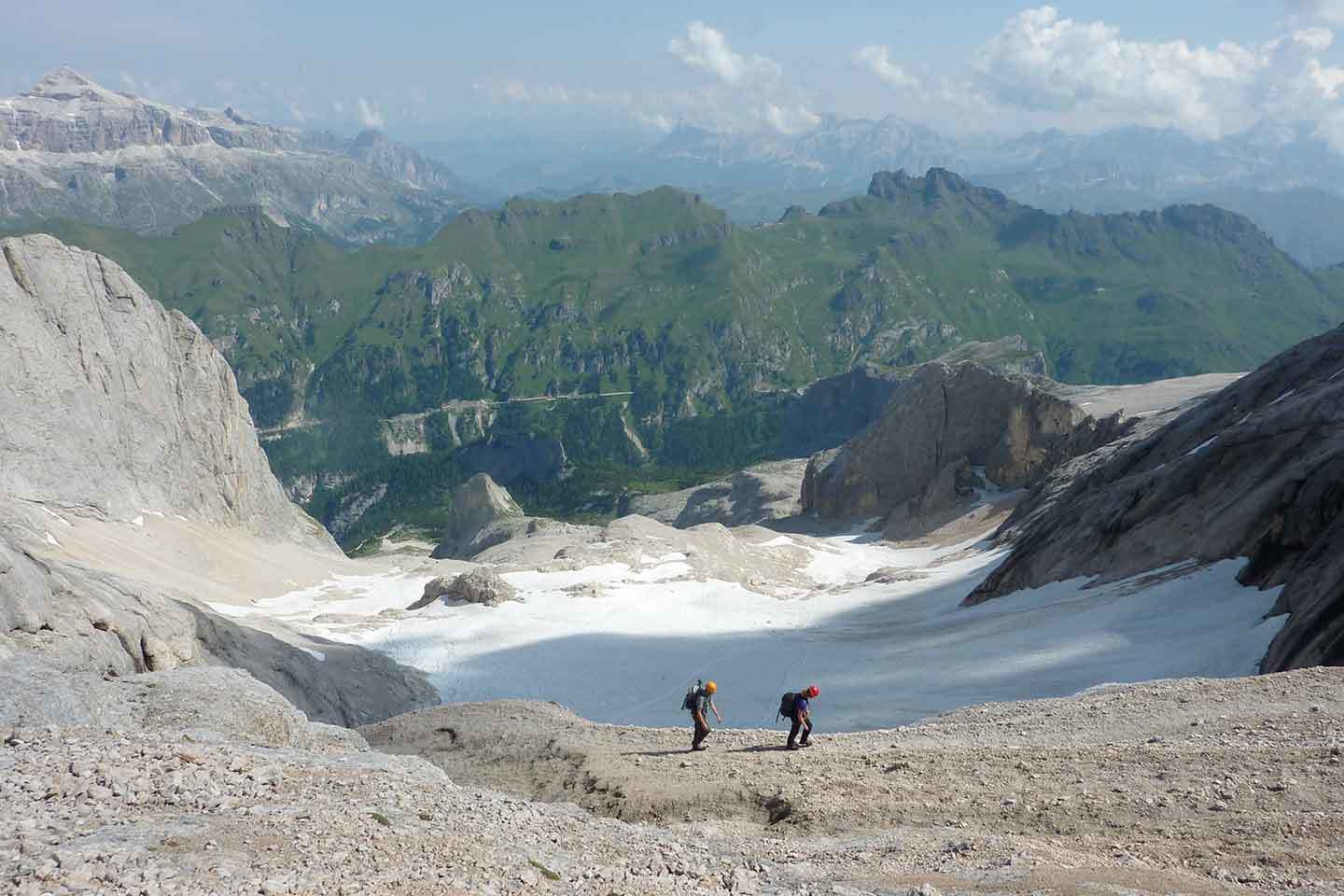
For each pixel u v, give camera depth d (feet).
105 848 43.68
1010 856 60.75
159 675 90.27
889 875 59.47
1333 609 138.41
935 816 75.36
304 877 43.80
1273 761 76.59
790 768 93.56
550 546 413.39
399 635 291.58
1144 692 114.21
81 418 405.39
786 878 58.65
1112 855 61.00
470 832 56.85
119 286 462.60
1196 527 230.89
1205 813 67.46
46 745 61.00
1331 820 62.54
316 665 226.79
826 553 444.96
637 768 100.37
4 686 74.84
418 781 67.05
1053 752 88.79
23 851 42.65
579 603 320.50
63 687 77.20
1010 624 230.68
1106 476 337.31
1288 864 55.83
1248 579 192.65
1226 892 50.65
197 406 500.74
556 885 49.73
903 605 318.65
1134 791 74.18
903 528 521.65
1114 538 254.88
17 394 381.60
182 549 406.00
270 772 61.98
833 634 282.97
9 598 124.26
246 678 94.27
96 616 139.03
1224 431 256.11
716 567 377.71
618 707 223.51
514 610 314.14
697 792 88.48
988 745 96.68
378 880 44.93
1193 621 187.73
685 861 61.26
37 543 301.02
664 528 425.28
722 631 294.46
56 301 417.28
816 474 639.35
